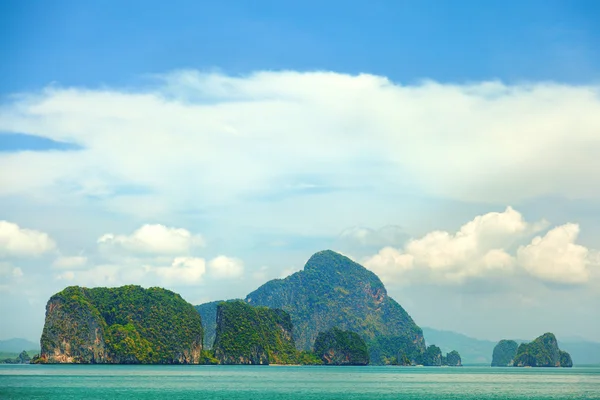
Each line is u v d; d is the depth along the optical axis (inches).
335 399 5634.8
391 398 5846.5
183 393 6028.5
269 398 5649.6
